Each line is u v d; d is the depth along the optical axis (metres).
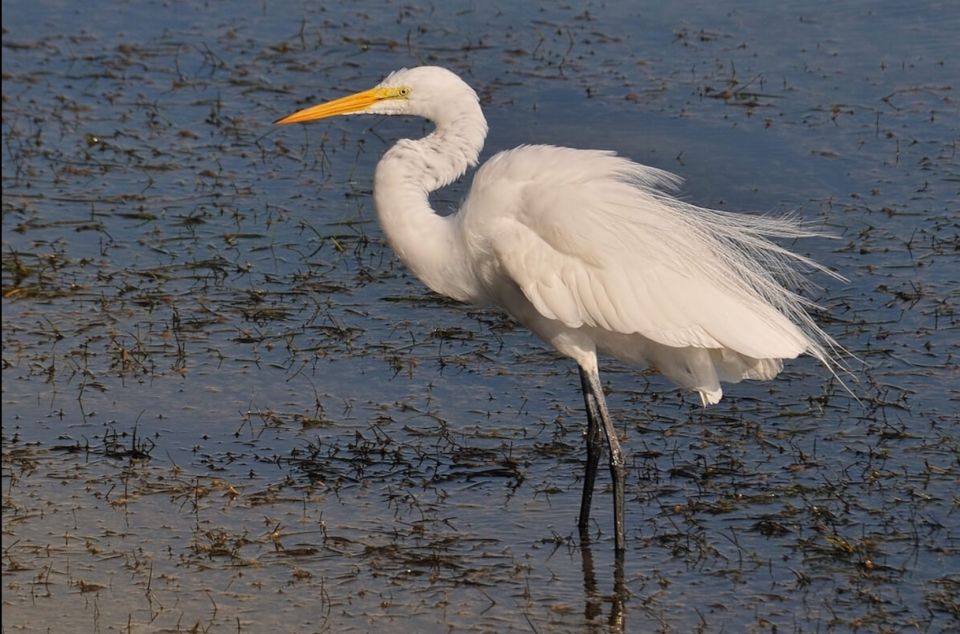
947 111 18.97
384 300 14.83
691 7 23.23
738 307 10.16
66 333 14.07
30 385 12.96
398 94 11.01
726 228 10.88
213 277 15.38
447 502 11.00
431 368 13.34
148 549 10.32
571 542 10.43
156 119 20.03
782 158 17.81
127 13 24.50
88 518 10.76
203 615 9.45
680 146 18.27
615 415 12.40
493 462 11.59
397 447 11.84
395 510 10.88
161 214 16.95
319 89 21.06
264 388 12.95
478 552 10.28
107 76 21.67
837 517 10.54
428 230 10.84
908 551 10.05
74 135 19.47
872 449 11.54
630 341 10.69
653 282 10.11
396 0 24.59
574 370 13.28
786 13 22.69
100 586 9.81
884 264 15.06
